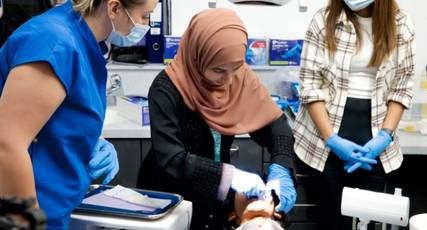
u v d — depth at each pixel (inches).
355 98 78.3
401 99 78.4
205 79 60.8
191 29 59.8
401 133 94.4
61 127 45.8
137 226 48.7
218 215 59.7
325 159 80.1
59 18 46.1
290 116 94.7
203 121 62.3
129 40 51.3
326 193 82.7
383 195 47.5
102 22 48.1
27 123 41.5
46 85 42.3
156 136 58.2
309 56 79.6
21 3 94.9
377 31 75.0
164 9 102.6
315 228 91.8
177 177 56.9
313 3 107.3
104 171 61.0
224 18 57.3
